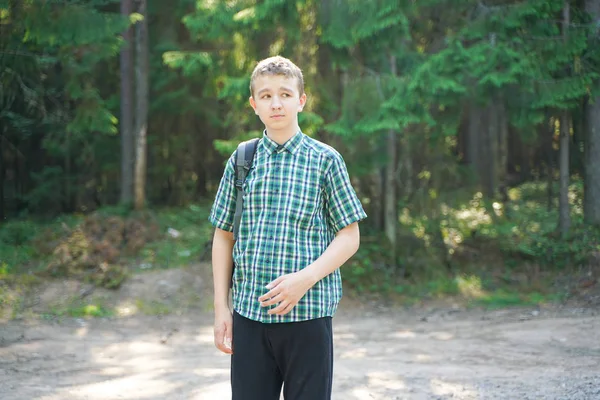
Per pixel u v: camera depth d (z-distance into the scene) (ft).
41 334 26.37
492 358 21.03
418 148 40.88
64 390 16.80
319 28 32.53
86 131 48.03
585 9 34.22
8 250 37.60
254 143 7.92
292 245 7.48
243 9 31.78
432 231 40.37
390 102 30.48
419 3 31.35
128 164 45.37
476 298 34.01
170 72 49.90
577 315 28.66
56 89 47.44
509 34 31.50
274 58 7.80
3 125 47.37
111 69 50.55
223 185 8.02
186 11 48.42
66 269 34.83
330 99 34.27
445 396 15.92
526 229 42.14
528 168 58.23
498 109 46.73
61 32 29.37
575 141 40.32
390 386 17.03
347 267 36.14
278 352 7.60
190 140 53.83
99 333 27.40
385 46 31.76
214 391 16.51
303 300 7.47
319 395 7.52
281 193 7.56
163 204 53.98
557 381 17.11
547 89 31.40
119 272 34.45
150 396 16.17
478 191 48.60
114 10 49.24
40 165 55.93
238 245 7.76
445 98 30.99
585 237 36.27
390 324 29.76
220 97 32.19
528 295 33.60
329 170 7.67
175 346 25.03
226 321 7.86
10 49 33.01
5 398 15.65
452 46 30.48
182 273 35.19
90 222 39.14
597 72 32.12
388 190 37.83
